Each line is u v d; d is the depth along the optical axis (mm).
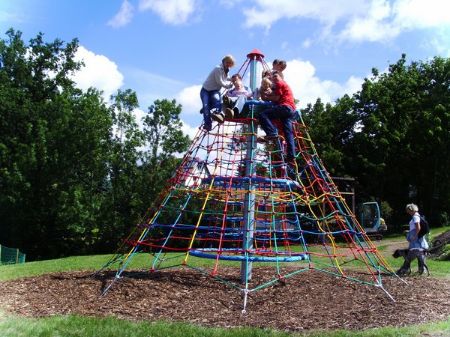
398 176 36281
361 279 9938
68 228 29578
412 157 36125
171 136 33719
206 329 5504
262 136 9414
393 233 34344
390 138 34281
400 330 5441
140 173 32938
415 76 38812
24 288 8227
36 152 30750
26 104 34375
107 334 5234
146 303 7094
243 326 5809
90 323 5699
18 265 13812
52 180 30562
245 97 9062
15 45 37531
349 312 6613
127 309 6691
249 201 9094
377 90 35281
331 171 33344
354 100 36219
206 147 9609
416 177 38250
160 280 8898
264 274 10664
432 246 18609
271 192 8852
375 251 9742
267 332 5398
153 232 27062
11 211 30703
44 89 38375
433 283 9336
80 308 6707
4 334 5160
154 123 33594
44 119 33375
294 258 8453
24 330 5340
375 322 5984
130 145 32750
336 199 10320
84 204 30875
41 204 30609
